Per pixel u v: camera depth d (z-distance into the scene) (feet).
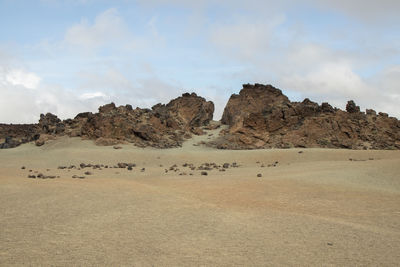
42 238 54.24
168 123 394.93
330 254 49.08
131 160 271.69
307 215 74.95
